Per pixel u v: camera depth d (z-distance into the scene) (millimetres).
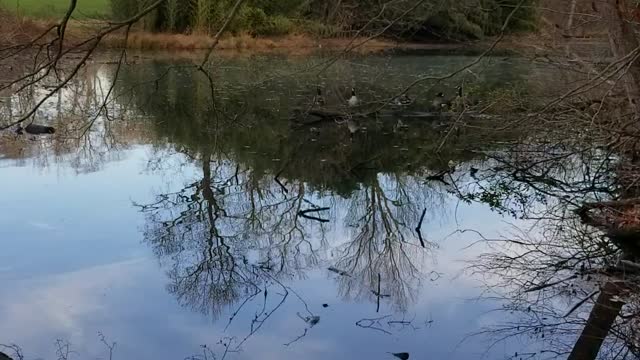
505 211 9266
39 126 12078
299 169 11664
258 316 5750
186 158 11773
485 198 10008
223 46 25953
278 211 9445
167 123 14500
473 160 12250
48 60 4262
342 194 10398
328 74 20859
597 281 6434
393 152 12789
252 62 22766
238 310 5879
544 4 10742
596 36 9719
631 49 6711
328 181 11070
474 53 26688
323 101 15719
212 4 26688
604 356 5074
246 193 10188
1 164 10211
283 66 21562
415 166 11953
